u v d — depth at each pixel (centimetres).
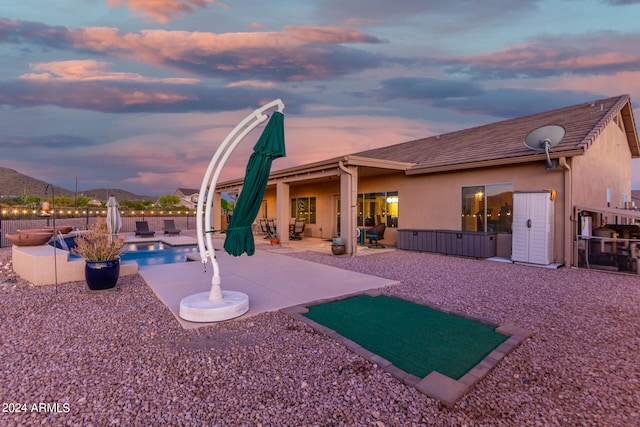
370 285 611
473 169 1012
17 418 225
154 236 1619
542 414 233
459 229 1055
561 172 821
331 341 358
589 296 542
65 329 392
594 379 281
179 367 299
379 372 291
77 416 228
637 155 1538
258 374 287
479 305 494
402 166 1146
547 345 350
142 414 231
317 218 1659
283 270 753
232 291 514
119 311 460
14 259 738
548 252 808
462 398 253
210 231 450
